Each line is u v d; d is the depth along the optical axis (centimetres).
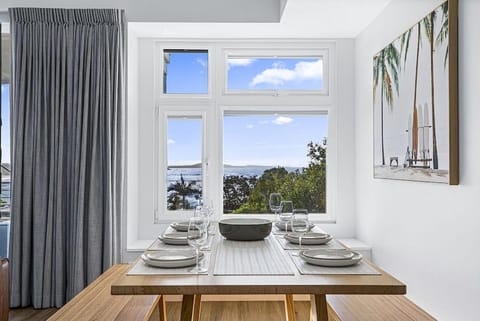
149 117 434
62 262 370
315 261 201
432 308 274
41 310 365
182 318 208
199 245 194
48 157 377
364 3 345
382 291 172
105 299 257
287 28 407
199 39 440
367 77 399
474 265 227
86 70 377
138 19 392
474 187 227
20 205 371
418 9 290
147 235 433
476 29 224
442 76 252
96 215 374
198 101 443
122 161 385
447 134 246
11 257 369
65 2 391
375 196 379
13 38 377
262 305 377
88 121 379
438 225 266
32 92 376
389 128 338
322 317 211
